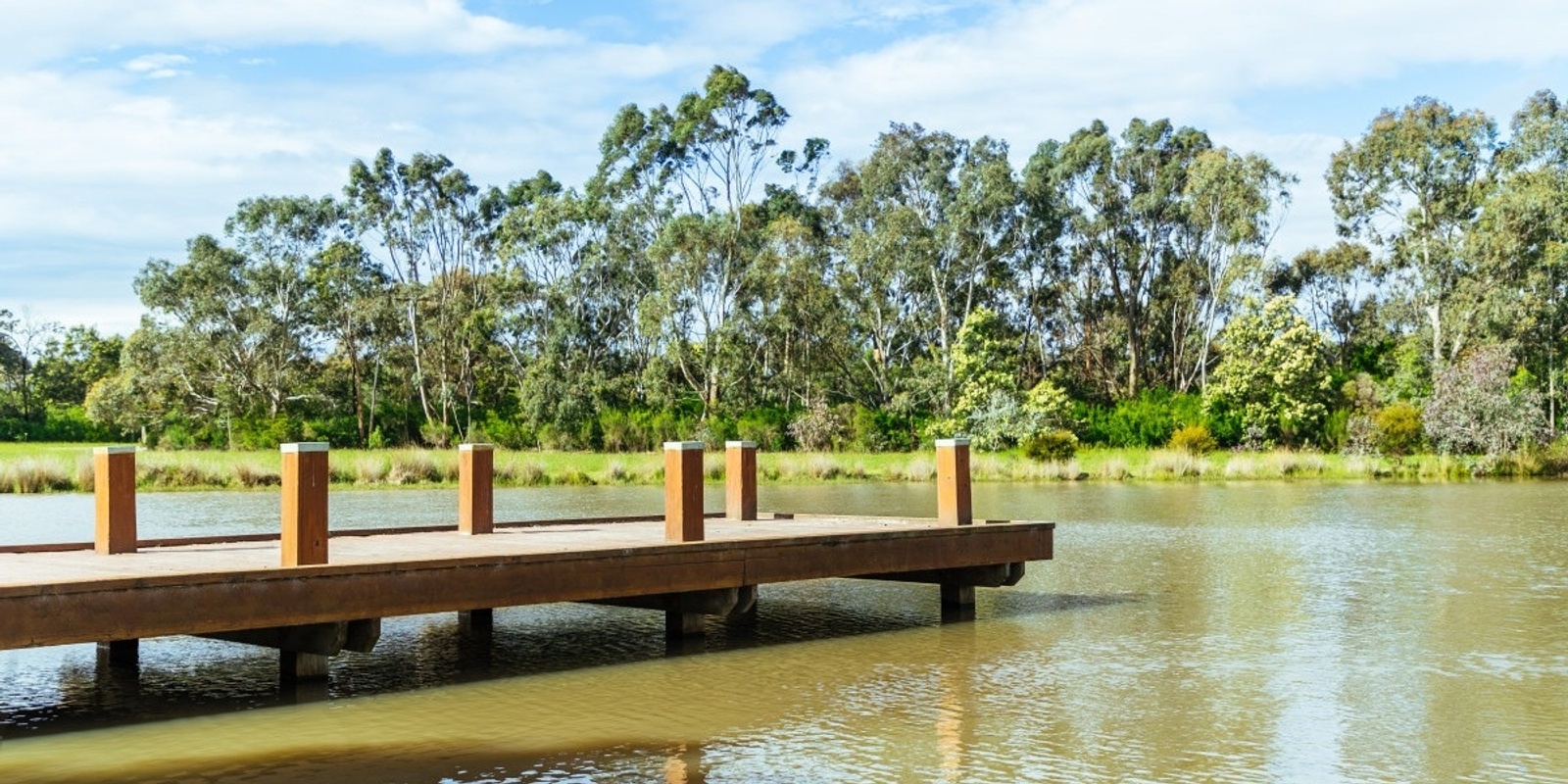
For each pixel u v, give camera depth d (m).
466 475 13.74
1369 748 8.65
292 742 8.79
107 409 57.41
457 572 9.93
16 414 66.25
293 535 9.36
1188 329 63.78
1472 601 14.82
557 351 58.12
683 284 57.06
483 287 64.12
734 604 11.87
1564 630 12.93
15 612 7.88
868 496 33.91
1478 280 52.69
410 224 64.12
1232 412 50.62
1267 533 22.83
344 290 60.06
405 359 61.84
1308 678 10.78
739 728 9.17
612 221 60.84
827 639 12.63
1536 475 41.19
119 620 8.31
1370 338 64.00
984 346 51.00
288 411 59.22
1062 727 9.20
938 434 50.88
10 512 27.17
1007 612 14.23
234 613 8.81
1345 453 45.16
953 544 13.51
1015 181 60.53
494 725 9.23
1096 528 23.91
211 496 31.98
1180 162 63.09
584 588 10.67
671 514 11.77
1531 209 51.19
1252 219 59.19
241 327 58.62
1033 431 48.25
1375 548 20.33
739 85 61.25
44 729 9.12
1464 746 8.70
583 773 8.08
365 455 41.44
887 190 63.00
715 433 51.88
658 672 11.04
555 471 40.09
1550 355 50.75
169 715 9.52
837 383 60.56
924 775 8.03
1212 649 12.04
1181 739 8.84
